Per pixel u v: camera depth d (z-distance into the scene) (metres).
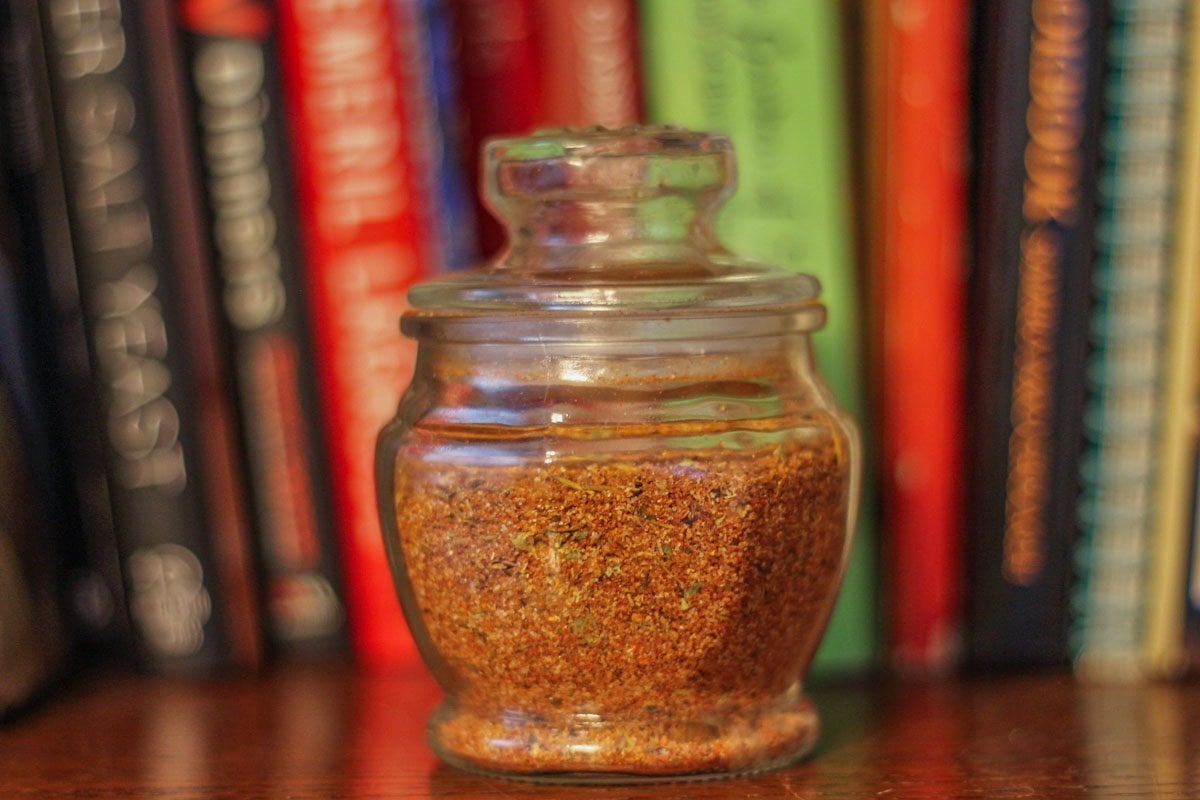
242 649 0.47
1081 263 0.45
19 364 0.46
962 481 0.46
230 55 0.46
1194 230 0.45
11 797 0.40
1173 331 0.45
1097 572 0.46
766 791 0.39
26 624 0.44
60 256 0.46
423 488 0.40
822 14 0.45
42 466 0.46
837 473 0.40
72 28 0.45
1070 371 0.46
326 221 0.46
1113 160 0.45
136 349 0.46
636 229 0.41
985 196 0.45
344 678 0.47
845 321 0.46
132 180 0.46
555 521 0.39
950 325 0.46
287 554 0.47
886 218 0.46
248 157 0.46
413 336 0.41
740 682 0.40
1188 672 0.46
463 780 0.40
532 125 0.46
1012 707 0.44
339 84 0.46
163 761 0.41
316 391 0.47
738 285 0.39
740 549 0.39
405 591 0.41
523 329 0.39
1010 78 0.45
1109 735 0.42
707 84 0.46
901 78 0.45
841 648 0.46
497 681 0.40
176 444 0.46
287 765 0.41
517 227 0.41
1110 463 0.46
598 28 0.46
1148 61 0.45
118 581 0.47
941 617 0.46
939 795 0.39
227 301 0.46
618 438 0.39
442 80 0.46
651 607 0.39
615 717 0.40
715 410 0.39
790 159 0.46
